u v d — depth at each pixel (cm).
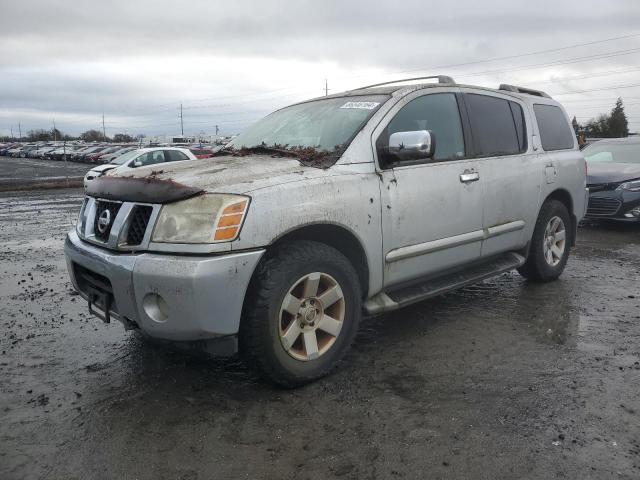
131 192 330
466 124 468
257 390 342
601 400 325
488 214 472
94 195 361
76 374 369
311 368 346
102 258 329
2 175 3397
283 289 324
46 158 6294
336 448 278
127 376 365
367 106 416
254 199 314
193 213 308
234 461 268
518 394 334
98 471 261
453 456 270
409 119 422
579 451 273
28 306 532
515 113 534
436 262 429
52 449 279
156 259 303
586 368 371
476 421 302
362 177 373
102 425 302
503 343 418
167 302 301
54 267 716
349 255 383
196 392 340
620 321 467
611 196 936
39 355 404
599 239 886
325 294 350
